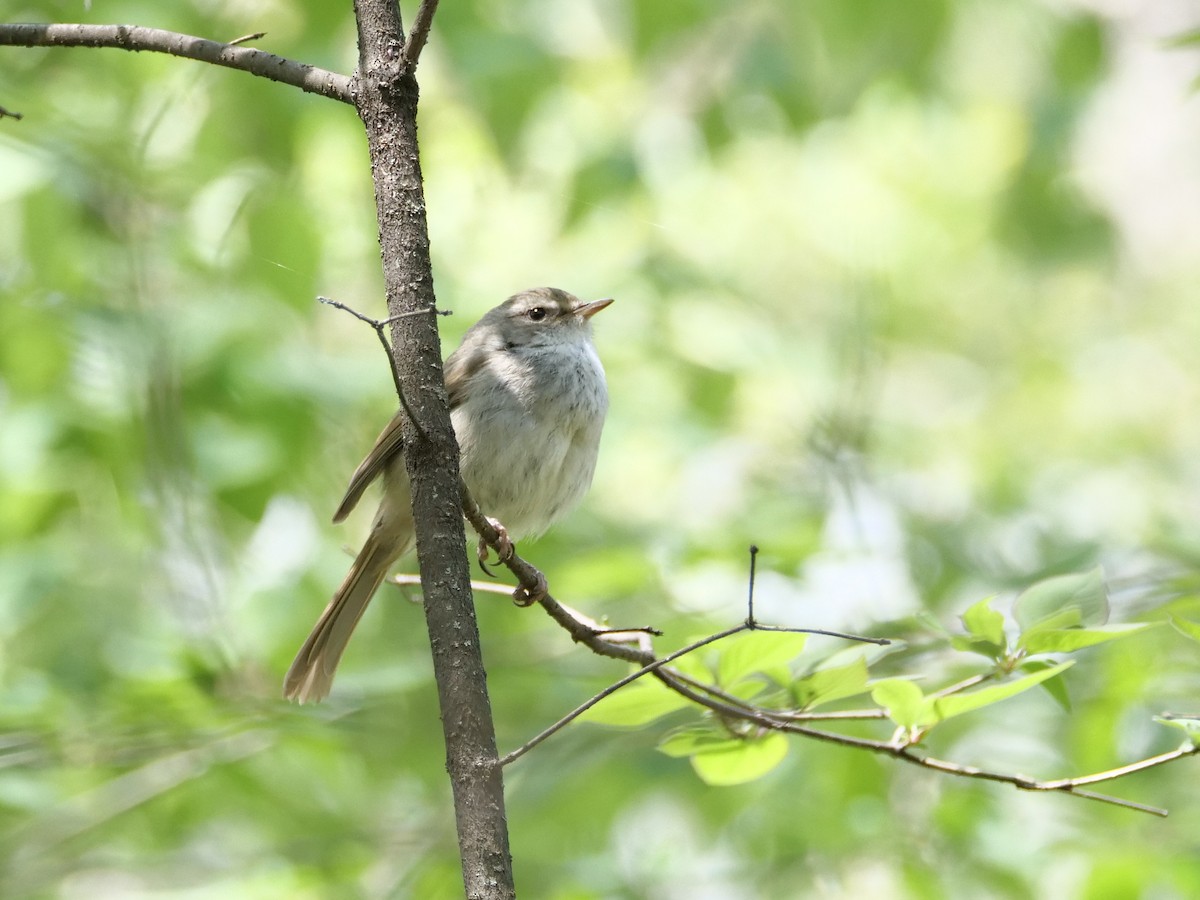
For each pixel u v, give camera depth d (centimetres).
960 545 1243
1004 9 1460
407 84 502
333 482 1237
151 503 1127
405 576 728
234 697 1001
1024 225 1650
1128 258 2097
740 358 1387
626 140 1343
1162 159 2166
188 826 1137
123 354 1102
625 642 959
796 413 1411
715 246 1742
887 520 1269
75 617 1180
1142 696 993
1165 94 2164
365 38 508
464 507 606
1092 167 1956
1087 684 999
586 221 1355
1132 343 2047
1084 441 1919
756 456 1466
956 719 1060
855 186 1827
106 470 1123
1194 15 1809
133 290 1127
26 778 995
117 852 1123
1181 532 1199
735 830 1108
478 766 464
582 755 1052
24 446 1084
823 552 1127
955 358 1984
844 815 1038
